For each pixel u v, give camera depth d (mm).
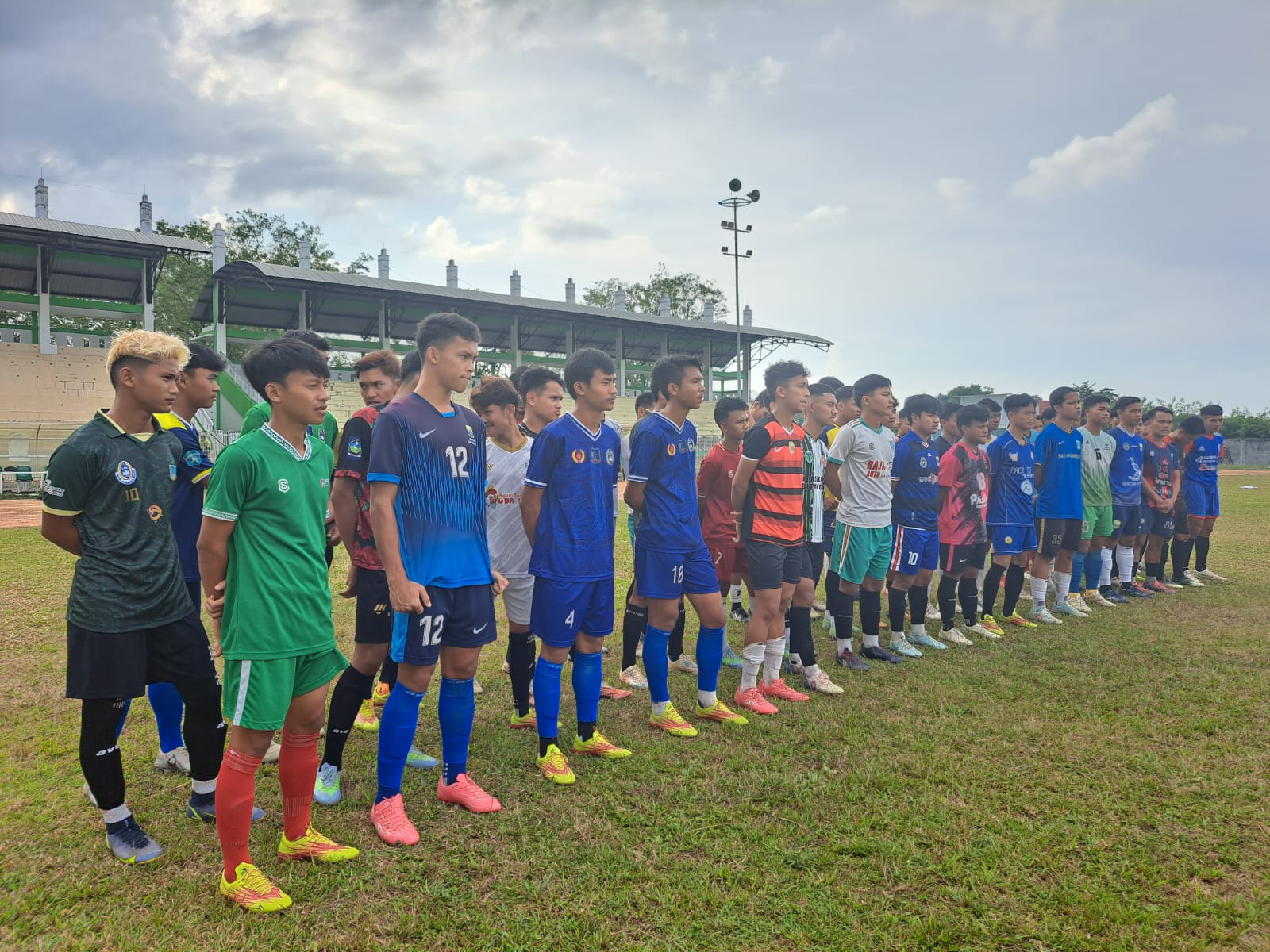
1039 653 5832
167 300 41375
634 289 62000
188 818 3117
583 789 3439
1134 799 3311
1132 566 8234
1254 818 3143
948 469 6320
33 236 25797
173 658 2951
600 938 2338
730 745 3982
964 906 2549
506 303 36344
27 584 7832
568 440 3715
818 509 5156
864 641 5828
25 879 2646
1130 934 2395
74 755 3697
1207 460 8883
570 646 3727
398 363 4176
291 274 29656
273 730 2572
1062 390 7105
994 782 3473
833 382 6000
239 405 28719
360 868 2756
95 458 2746
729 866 2760
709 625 4375
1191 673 5164
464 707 3248
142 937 2348
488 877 2705
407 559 3027
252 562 2588
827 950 2311
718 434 39312
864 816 3148
